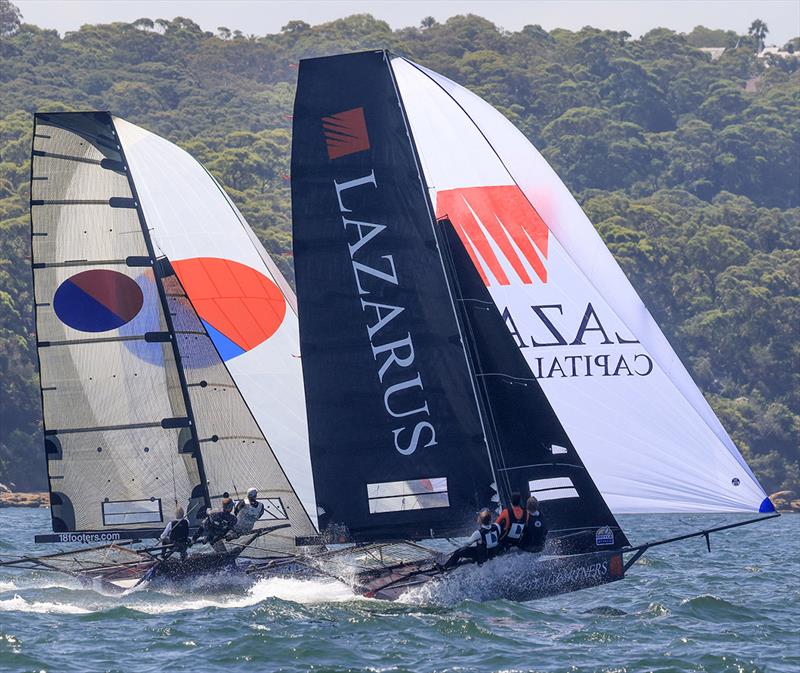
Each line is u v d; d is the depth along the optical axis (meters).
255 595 82.94
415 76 84.38
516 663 64.50
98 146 87.88
